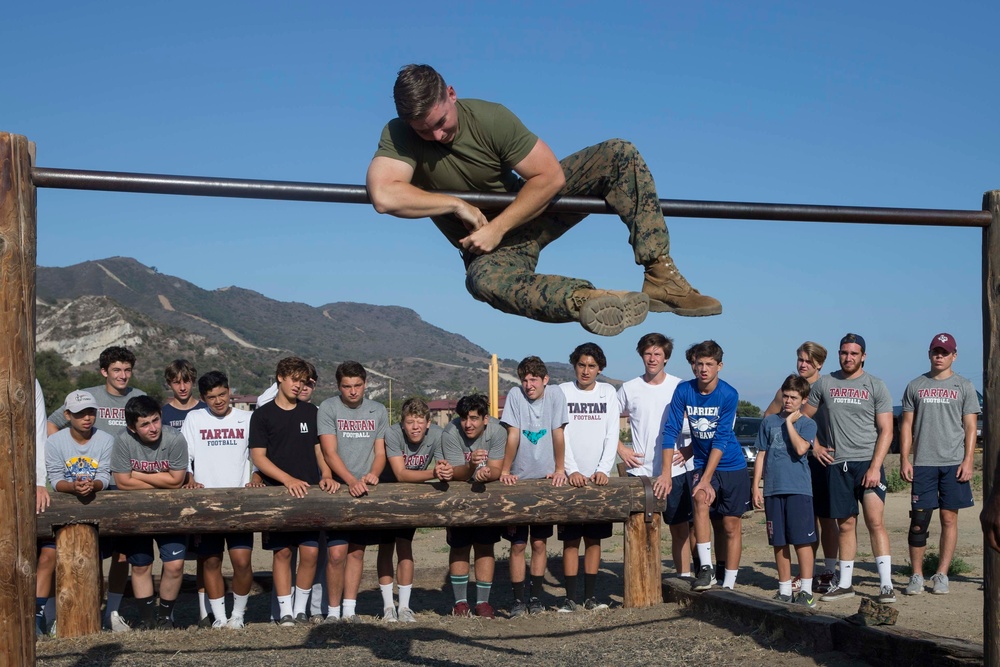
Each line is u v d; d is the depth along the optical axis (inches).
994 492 121.5
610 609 280.4
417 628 257.0
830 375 275.3
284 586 263.1
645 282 152.7
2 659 137.3
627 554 281.7
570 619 270.7
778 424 266.2
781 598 262.2
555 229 165.2
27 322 139.6
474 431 261.3
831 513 271.6
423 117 141.5
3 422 137.4
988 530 121.1
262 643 239.8
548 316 142.3
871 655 207.0
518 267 155.4
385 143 149.9
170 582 262.4
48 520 242.4
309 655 227.9
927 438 276.8
